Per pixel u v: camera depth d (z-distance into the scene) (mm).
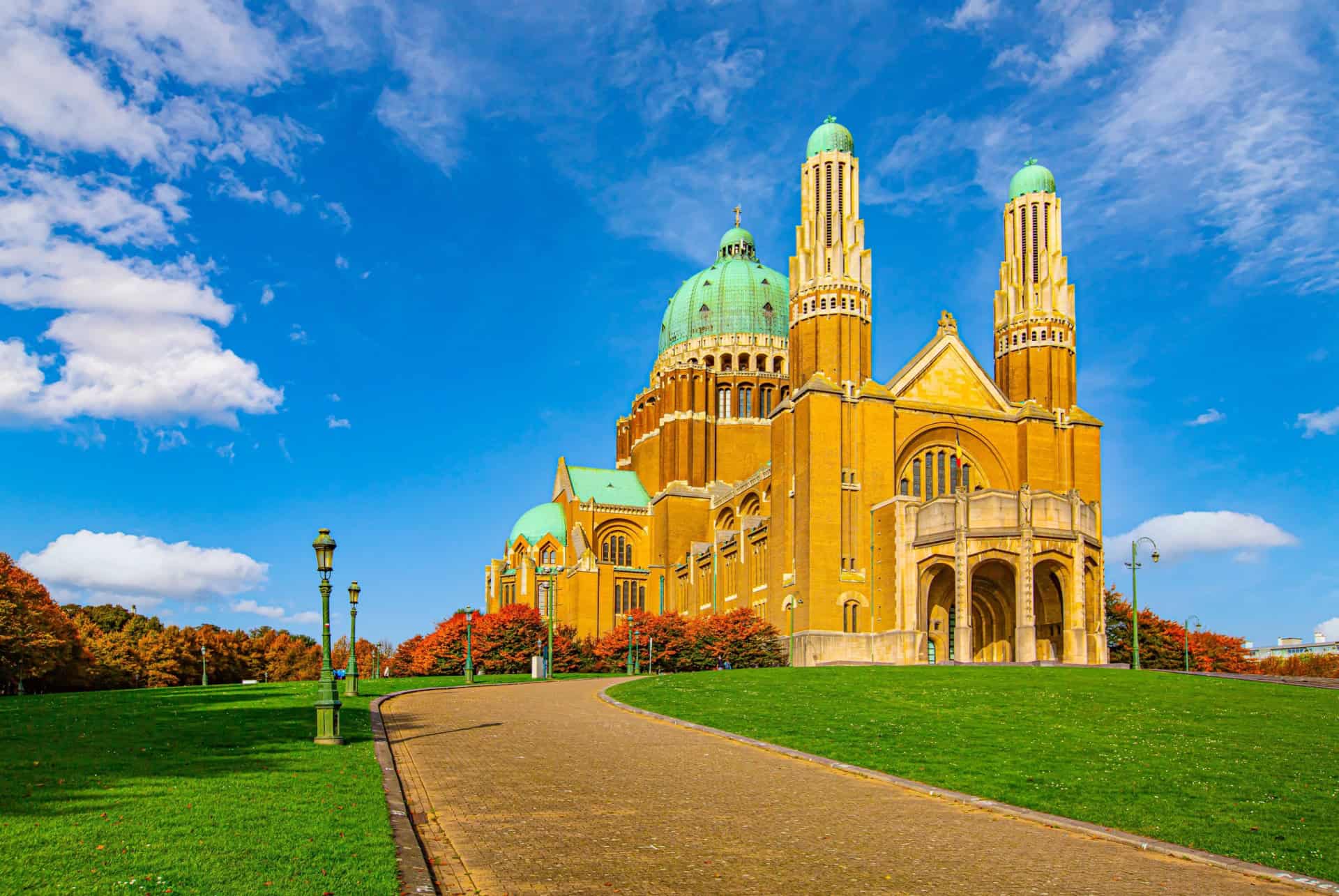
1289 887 19281
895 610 94062
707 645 105500
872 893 17859
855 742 35906
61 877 15523
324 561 31875
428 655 111625
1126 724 40688
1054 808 25547
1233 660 119438
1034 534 86688
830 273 104562
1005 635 98000
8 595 91250
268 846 17656
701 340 142625
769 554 107562
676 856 19703
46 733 31812
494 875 18078
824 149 107375
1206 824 24094
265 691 52812
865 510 99375
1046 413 107250
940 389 106750
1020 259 112625
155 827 18641
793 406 103250
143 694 54938
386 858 17453
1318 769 31047
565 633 113812
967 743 35844
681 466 136375
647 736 36969
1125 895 18281
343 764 26750
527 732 37156
